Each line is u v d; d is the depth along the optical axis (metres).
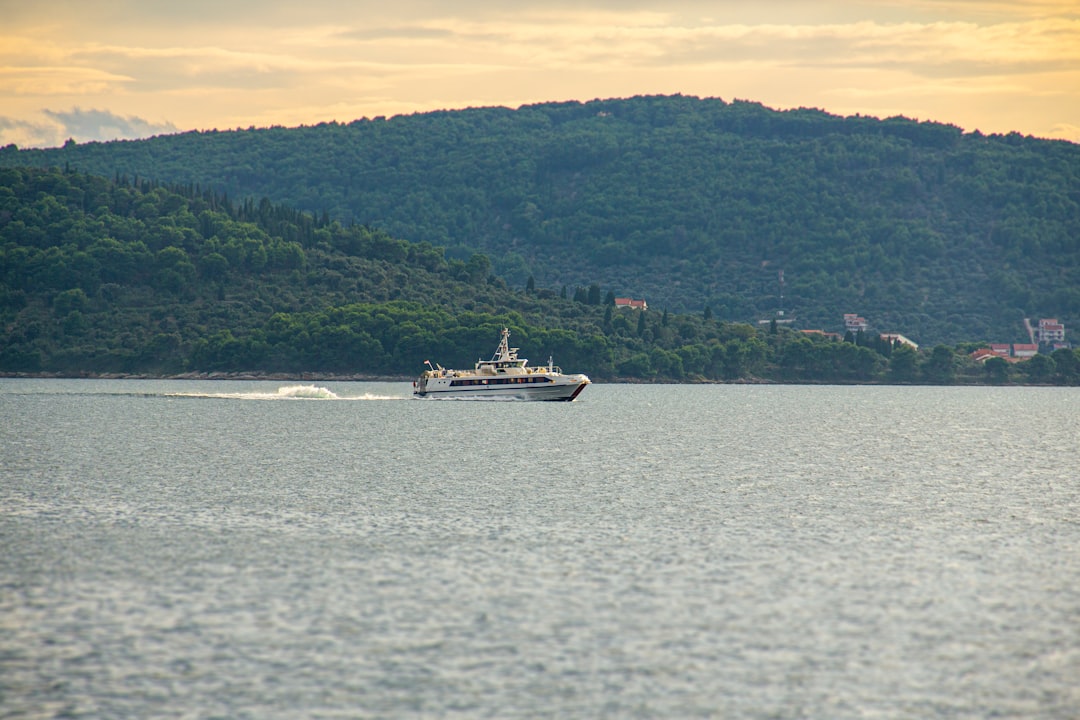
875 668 191.12
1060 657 196.25
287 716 170.88
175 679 183.25
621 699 178.38
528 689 181.38
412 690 180.38
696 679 185.88
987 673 189.25
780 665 191.88
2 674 184.25
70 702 174.62
